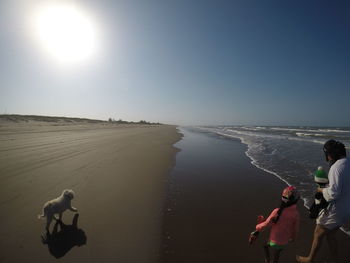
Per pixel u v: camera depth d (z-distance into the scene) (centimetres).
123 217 541
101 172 894
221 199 712
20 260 366
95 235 457
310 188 841
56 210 483
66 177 782
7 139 1625
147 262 388
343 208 346
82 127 3922
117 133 2992
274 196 750
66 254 391
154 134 3356
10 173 777
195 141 2612
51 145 1460
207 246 448
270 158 1475
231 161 1353
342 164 341
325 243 471
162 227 511
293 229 359
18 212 515
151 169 1020
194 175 992
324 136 3534
